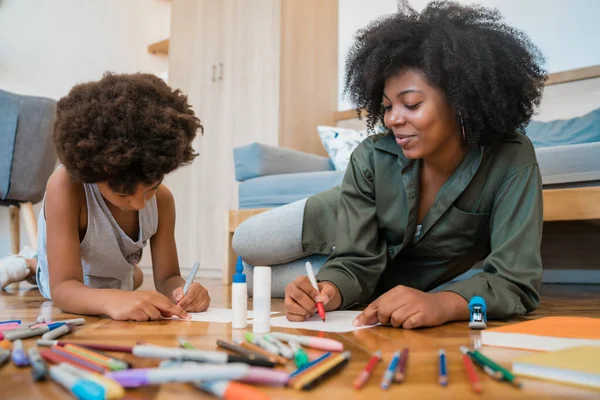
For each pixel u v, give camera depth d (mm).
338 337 780
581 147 1771
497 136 1054
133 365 577
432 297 892
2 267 1913
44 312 1205
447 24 1019
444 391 481
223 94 3191
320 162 2682
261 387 493
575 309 1305
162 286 1331
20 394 471
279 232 1495
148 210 1274
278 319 977
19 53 3393
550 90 2459
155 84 1001
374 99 1161
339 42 3240
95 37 3729
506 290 965
